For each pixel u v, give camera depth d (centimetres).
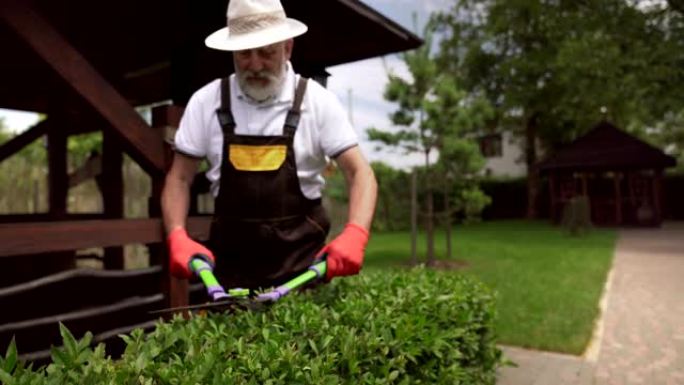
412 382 229
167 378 146
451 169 1095
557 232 1892
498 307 625
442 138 1053
